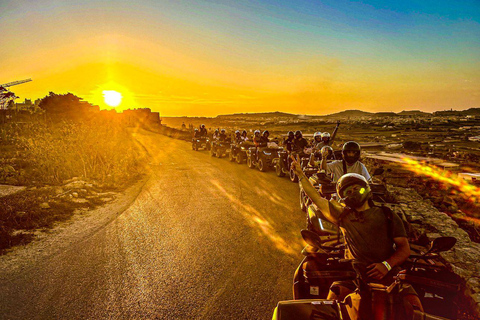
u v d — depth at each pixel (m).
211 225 8.15
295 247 6.59
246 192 12.02
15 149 21.09
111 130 31.77
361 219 2.72
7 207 9.02
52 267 5.86
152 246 6.80
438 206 7.79
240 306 4.46
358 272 2.70
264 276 5.34
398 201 7.53
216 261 5.97
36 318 4.29
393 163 13.70
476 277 4.08
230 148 22.05
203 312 4.34
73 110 38.59
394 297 2.55
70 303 4.64
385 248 2.71
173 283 5.17
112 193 12.10
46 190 11.45
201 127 31.09
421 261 3.37
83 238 7.35
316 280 3.41
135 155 23.53
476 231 6.52
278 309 2.71
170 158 23.73
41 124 25.27
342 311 2.68
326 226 5.10
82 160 15.54
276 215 8.93
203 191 12.34
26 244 7.00
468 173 10.84
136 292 4.91
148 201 10.88
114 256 6.32
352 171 6.32
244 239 7.10
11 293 4.96
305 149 13.95
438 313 3.19
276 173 15.81
